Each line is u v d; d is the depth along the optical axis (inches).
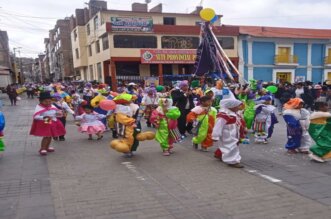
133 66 1286.9
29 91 1402.6
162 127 309.1
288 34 1358.3
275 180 231.0
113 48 1195.9
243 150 330.6
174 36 1259.2
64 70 2231.8
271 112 363.3
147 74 1306.6
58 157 308.2
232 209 183.3
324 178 234.4
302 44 1379.2
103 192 212.4
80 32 1649.9
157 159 297.4
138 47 1226.6
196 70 493.7
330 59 1401.3
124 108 304.7
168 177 242.8
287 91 665.6
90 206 189.6
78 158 303.4
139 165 277.4
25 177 245.1
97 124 395.9
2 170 264.1
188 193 209.0
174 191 212.8
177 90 410.3
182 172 255.3
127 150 295.4
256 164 275.4
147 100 501.7
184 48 1270.9
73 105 520.4
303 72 1400.1
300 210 180.5
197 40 1284.4
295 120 305.4
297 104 306.3
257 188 215.8
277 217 172.6
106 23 1181.1
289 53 1365.7
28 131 469.4
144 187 221.3
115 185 225.9
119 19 1187.3
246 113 405.7
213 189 215.5
